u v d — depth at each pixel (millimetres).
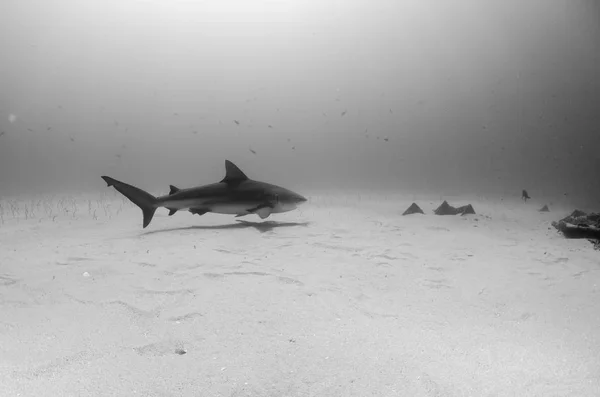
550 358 3084
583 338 3523
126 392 2490
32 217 12039
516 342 3424
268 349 3213
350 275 5719
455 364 2967
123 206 15898
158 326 3719
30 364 2857
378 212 14227
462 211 13492
